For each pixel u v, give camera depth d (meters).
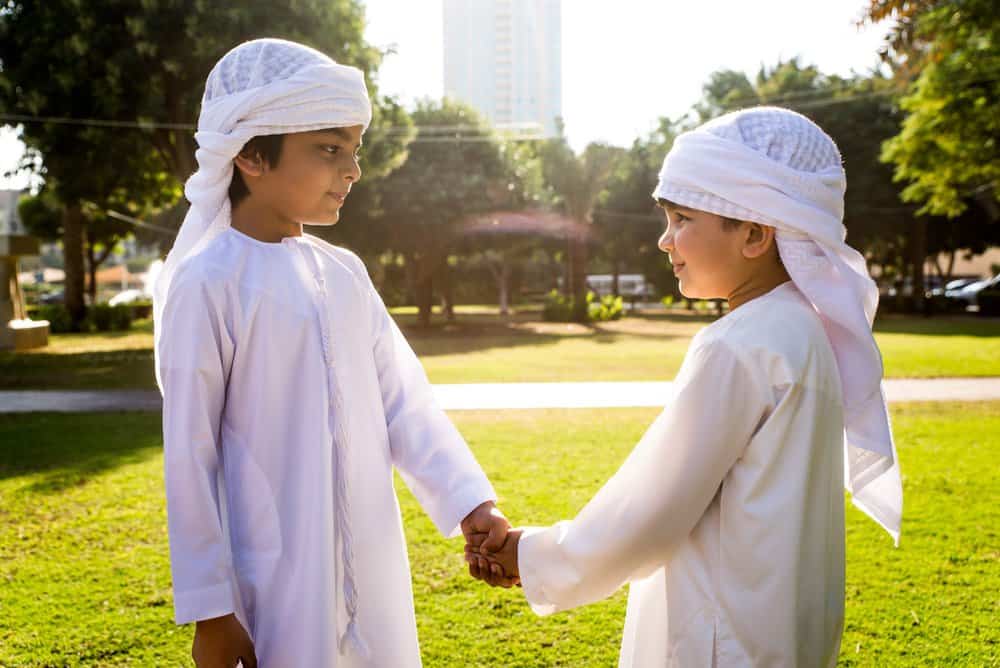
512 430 7.01
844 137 27.92
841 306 1.35
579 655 2.80
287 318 1.56
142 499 4.88
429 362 13.37
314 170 1.60
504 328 24.61
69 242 23.53
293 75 1.54
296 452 1.55
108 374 12.16
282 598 1.52
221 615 1.45
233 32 13.87
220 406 1.54
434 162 24.69
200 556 1.45
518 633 2.98
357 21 16.20
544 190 29.11
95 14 14.04
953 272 54.69
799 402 1.28
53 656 2.83
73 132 15.01
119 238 35.25
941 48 10.05
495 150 26.19
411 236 24.16
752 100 30.03
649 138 34.28
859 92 27.91
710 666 1.30
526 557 1.53
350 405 1.64
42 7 14.47
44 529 4.31
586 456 5.91
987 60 13.42
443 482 1.78
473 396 9.21
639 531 1.35
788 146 1.34
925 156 15.95
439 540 4.06
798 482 1.27
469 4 54.31
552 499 4.71
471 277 48.44
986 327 22.17
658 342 18.28
